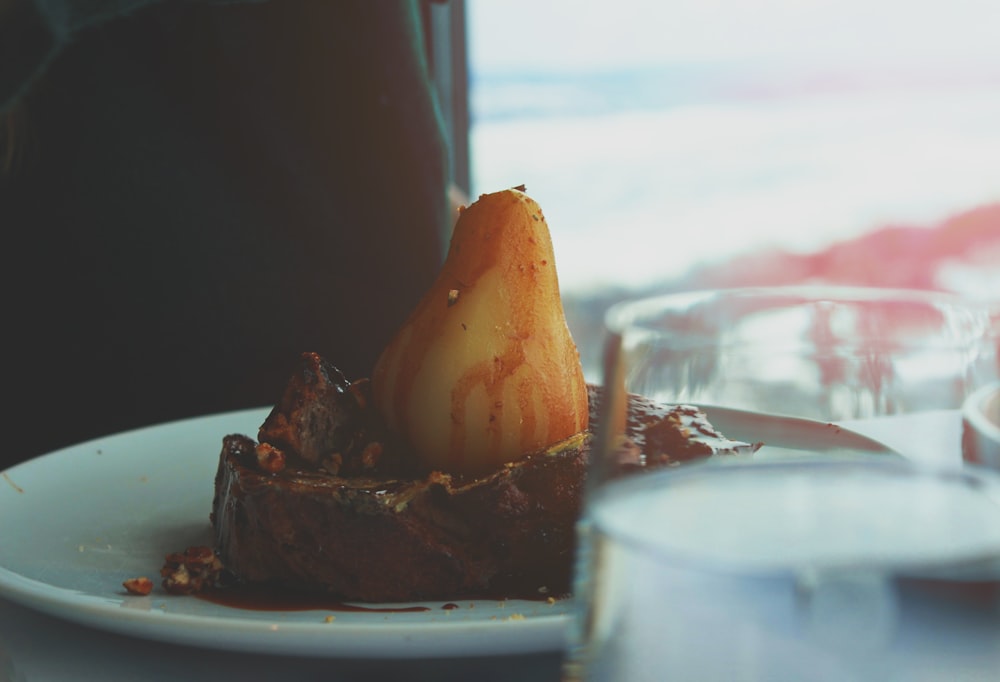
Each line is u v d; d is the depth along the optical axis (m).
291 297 0.89
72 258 0.85
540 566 0.47
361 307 0.90
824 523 0.21
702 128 2.11
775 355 0.38
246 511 0.47
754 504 0.23
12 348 0.86
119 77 0.82
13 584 0.41
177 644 0.39
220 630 0.38
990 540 0.20
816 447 0.36
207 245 0.87
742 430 0.40
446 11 1.26
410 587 0.46
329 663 0.38
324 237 0.89
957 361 0.37
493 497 0.47
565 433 0.48
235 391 0.89
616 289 1.73
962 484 0.22
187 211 0.86
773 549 0.22
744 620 0.21
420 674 0.38
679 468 0.24
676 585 0.22
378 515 0.46
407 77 0.88
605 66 2.06
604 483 0.27
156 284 0.86
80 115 0.82
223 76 0.84
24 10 0.61
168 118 0.84
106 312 0.86
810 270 1.81
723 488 0.23
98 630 0.40
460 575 0.47
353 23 0.85
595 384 0.53
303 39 0.84
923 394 0.37
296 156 0.86
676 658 0.22
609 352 0.31
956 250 1.74
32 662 0.39
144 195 0.85
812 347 0.38
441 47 1.26
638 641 0.23
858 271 1.77
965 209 1.74
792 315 0.38
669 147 2.08
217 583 0.47
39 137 0.82
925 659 0.20
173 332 0.88
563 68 2.05
